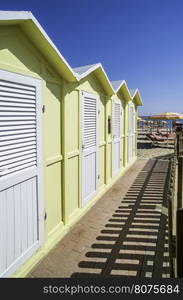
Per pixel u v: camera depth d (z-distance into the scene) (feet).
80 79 15.39
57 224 14.38
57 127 14.05
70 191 16.06
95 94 20.24
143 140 81.20
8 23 9.15
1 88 9.13
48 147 13.01
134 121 40.04
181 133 31.89
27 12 9.50
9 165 9.75
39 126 11.83
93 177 20.45
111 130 25.91
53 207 13.84
